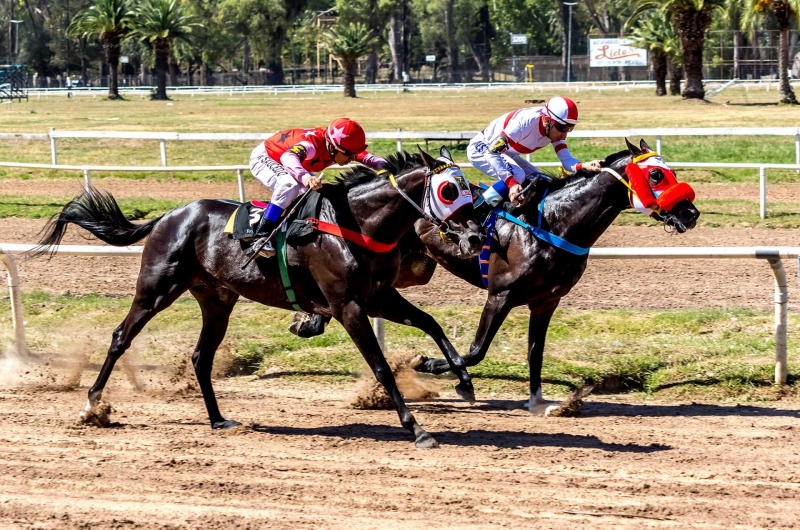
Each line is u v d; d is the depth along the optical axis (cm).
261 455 685
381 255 720
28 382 905
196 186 2083
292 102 5616
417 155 721
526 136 809
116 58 6353
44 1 10419
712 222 1636
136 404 838
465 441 723
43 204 1855
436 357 938
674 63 5419
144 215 1717
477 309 1084
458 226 676
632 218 1700
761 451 691
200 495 599
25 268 1359
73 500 588
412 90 7069
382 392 826
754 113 3722
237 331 1038
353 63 6234
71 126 3541
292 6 9400
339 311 718
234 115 4244
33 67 10019
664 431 747
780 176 2066
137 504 582
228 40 8994
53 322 1076
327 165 748
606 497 595
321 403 841
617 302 1151
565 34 10344
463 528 543
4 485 615
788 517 561
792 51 7094
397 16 9706
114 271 1352
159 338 1016
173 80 9162
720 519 559
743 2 4575
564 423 775
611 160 779
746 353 918
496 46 10869
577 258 779
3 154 2598
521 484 620
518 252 779
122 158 2497
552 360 919
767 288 1206
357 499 591
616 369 892
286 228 736
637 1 5269
